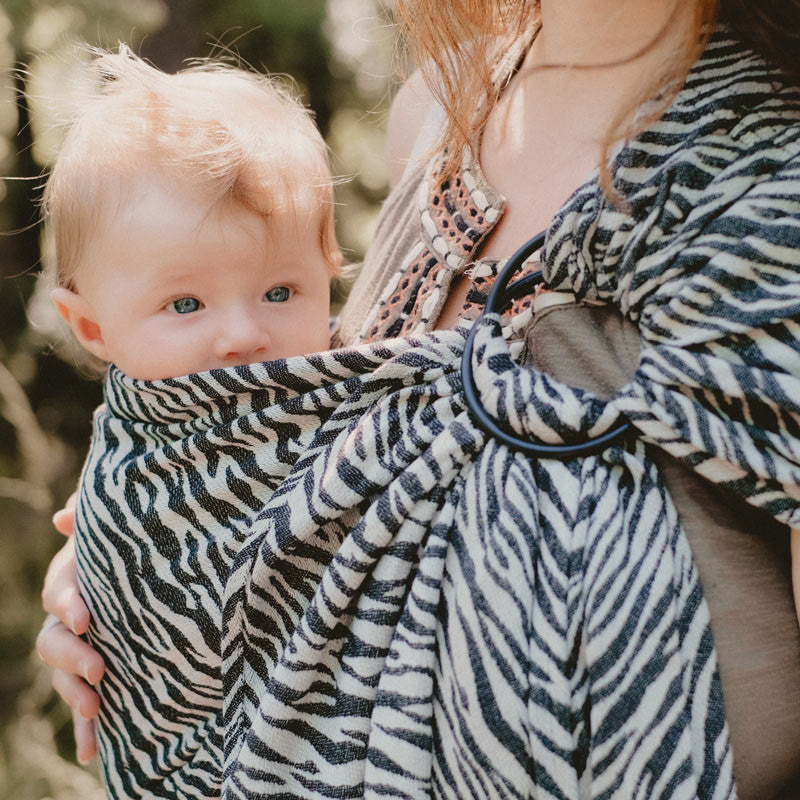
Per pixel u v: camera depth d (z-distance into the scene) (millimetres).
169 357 982
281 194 994
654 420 711
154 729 967
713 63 746
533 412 738
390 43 1550
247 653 865
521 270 896
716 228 700
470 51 1060
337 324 1187
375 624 773
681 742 687
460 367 842
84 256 1015
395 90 1875
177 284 974
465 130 1021
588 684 702
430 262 1006
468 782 729
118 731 1008
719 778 698
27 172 3631
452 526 764
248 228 977
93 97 1106
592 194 756
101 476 953
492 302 823
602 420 727
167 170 972
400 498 771
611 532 709
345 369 861
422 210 1032
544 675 698
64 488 3721
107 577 944
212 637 892
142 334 987
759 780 758
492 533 732
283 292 1033
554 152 945
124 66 1107
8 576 3488
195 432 904
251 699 858
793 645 751
